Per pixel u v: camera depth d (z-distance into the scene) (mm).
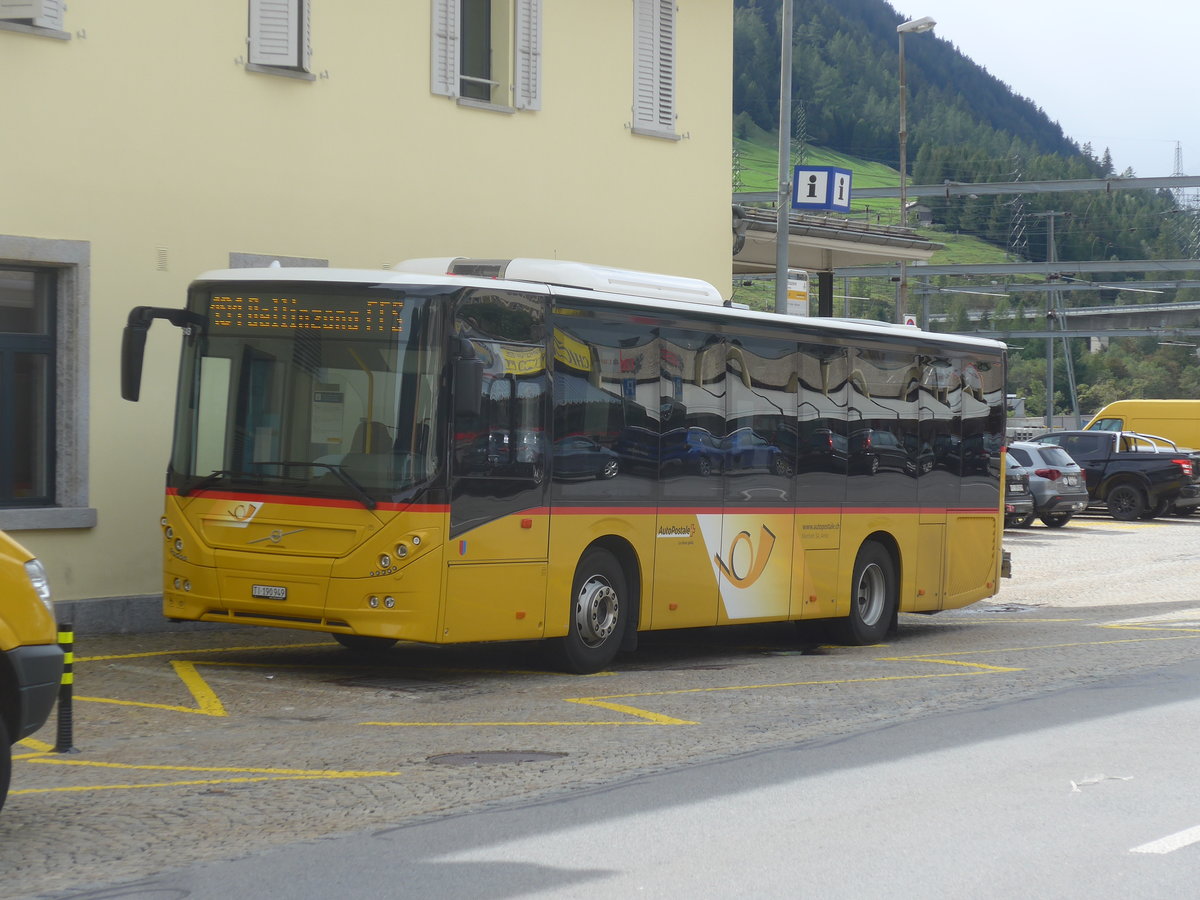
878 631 16875
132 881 6688
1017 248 107188
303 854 7176
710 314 14508
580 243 20031
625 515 13570
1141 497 39750
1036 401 145750
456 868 6930
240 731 10414
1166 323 84625
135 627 15219
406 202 17891
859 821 7914
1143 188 51844
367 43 17438
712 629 18484
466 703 11719
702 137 21750
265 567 12242
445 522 11969
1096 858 7191
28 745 9836
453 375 11977
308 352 12320
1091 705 11852
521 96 19219
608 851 7262
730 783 8859
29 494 14820
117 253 15203
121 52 15250
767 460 15219
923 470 17469
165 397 15539
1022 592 23547
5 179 14422
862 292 129375
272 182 16547
